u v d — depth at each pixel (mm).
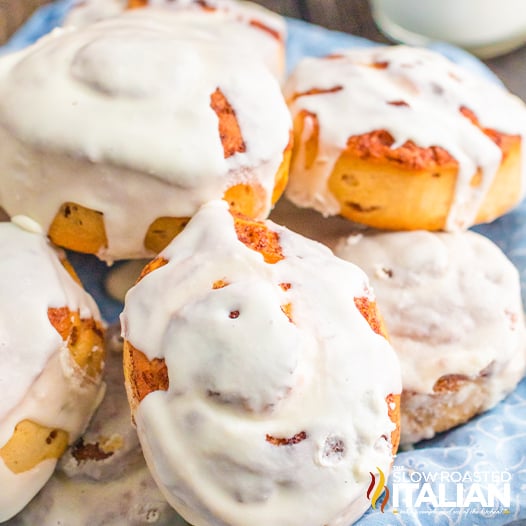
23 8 525
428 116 357
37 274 327
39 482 323
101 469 334
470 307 351
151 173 320
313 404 289
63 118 322
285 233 322
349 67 375
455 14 523
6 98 331
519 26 531
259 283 298
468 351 347
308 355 292
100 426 341
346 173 357
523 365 360
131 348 304
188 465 289
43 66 333
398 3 535
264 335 287
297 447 287
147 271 314
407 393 345
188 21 415
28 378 310
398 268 355
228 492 288
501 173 363
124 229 334
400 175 350
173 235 338
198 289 301
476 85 381
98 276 368
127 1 436
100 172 322
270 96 341
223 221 318
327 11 561
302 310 299
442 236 366
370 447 292
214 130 325
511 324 355
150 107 324
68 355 324
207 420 287
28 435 314
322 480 289
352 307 303
